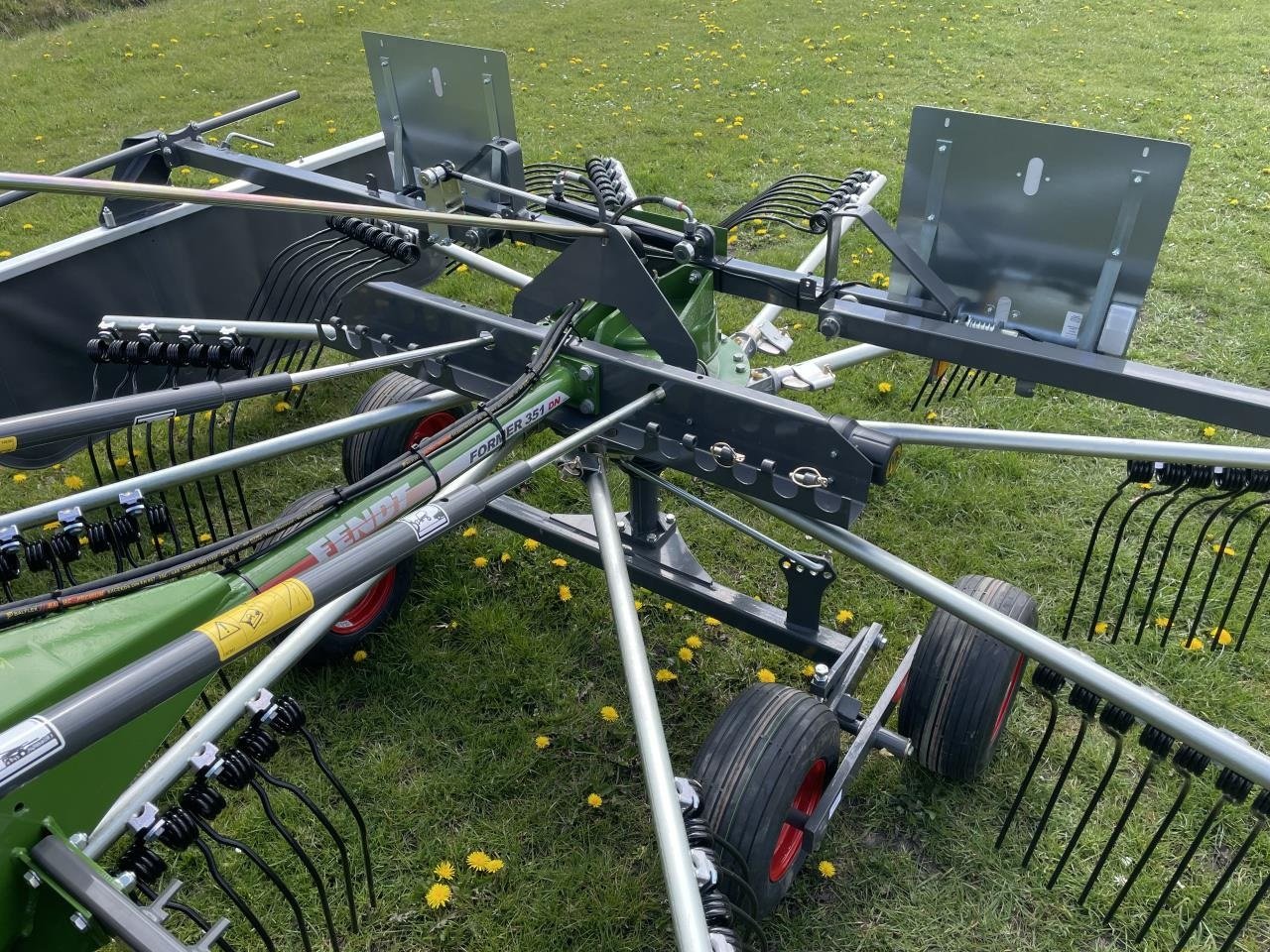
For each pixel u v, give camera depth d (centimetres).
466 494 182
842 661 273
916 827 286
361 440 345
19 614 160
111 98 926
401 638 350
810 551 391
